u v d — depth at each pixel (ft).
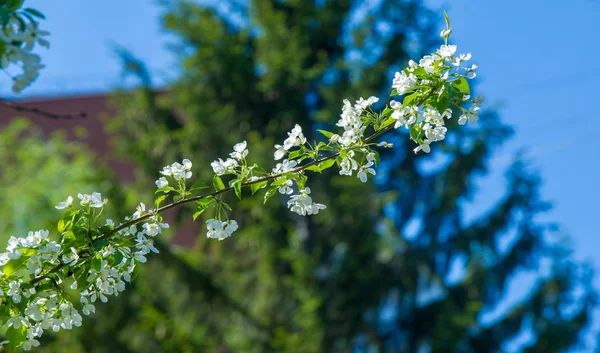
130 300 40.14
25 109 12.21
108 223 10.31
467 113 10.21
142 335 39.47
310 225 45.91
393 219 47.60
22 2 9.12
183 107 48.24
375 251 45.21
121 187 42.16
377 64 45.19
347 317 44.42
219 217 10.55
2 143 41.68
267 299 45.11
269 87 46.37
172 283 43.45
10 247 9.93
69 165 39.50
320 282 44.19
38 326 9.95
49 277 9.97
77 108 64.85
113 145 50.57
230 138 46.42
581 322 48.39
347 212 43.80
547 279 48.98
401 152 46.75
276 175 10.66
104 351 37.76
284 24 48.16
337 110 42.83
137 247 10.23
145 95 48.42
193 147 45.98
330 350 43.75
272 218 42.78
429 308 46.14
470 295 47.39
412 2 47.37
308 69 46.34
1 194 37.60
